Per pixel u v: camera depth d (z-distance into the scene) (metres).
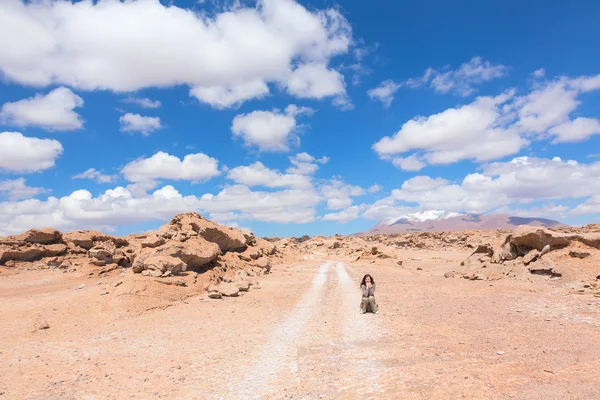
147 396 8.71
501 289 22.25
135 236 60.59
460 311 16.34
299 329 14.60
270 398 8.20
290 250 80.88
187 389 9.01
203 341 13.45
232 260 38.84
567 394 7.30
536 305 16.67
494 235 90.44
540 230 28.09
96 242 52.34
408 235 108.00
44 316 17.92
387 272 40.56
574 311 15.05
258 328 15.13
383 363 9.99
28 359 11.91
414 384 8.41
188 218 37.09
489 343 11.13
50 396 9.00
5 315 18.52
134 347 12.95
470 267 35.31
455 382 8.35
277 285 29.86
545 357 9.53
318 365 10.19
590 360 9.09
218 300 22.45
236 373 9.94
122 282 23.31
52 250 47.44
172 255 26.92
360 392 8.22
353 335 13.20
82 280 35.72
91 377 10.18
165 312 19.09
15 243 46.06
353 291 25.64
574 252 25.08
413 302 19.59
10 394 9.20
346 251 90.69
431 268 45.38
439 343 11.52
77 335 14.74
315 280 33.34
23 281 35.44
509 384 8.02
